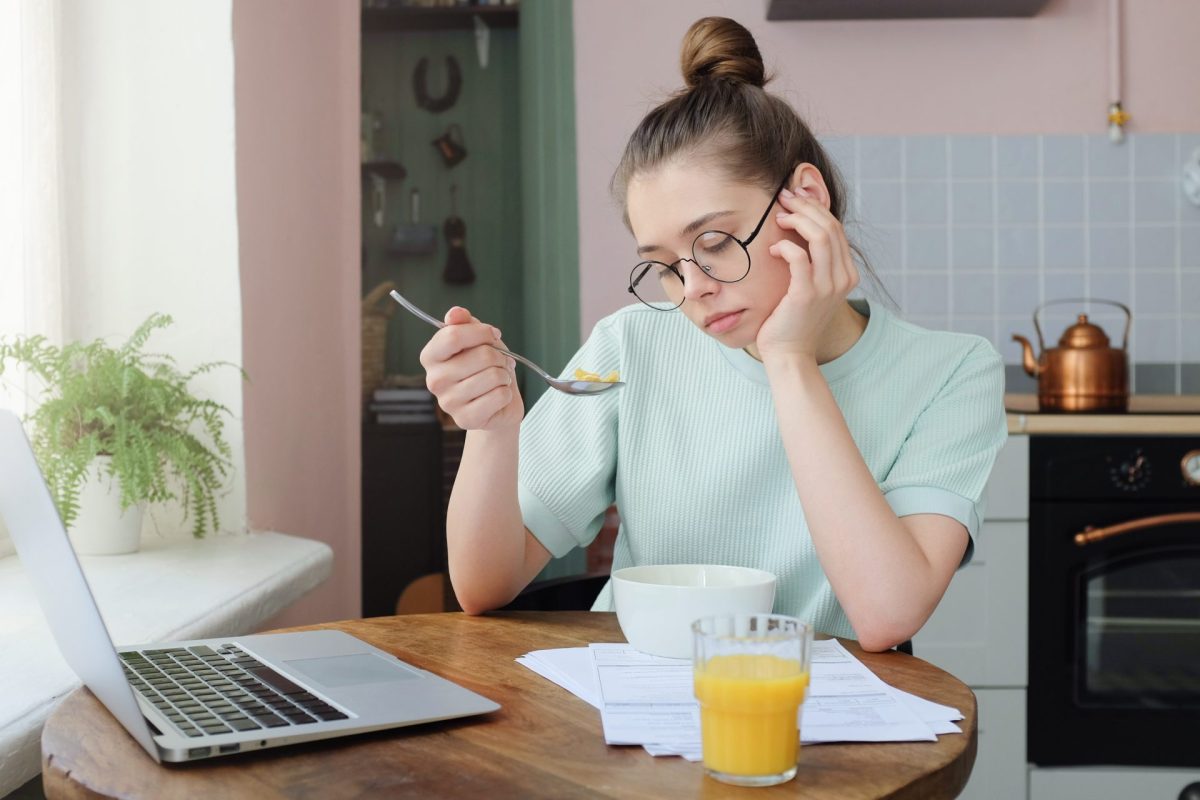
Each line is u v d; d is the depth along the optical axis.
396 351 4.01
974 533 1.12
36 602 1.31
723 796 0.65
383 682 0.84
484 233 4.04
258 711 0.75
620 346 1.33
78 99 1.83
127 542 1.64
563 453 1.30
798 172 1.08
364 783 0.66
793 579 1.22
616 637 1.05
